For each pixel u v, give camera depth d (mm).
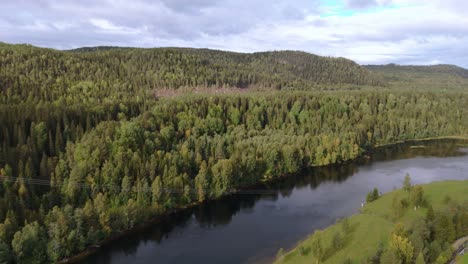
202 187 116000
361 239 81125
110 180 101812
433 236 76062
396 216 94000
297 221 102062
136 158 109625
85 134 117250
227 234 94312
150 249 86562
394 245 67562
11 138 112062
